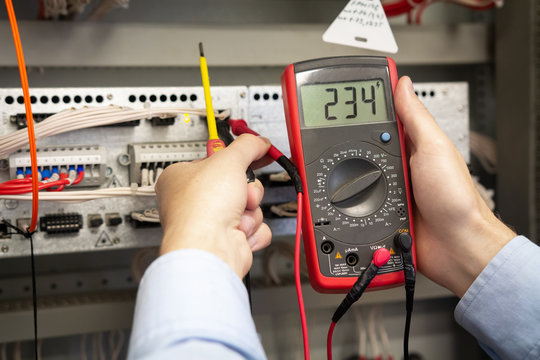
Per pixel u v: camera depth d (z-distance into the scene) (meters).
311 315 1.03
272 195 0.76
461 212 0.57
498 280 0.55
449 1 0.92
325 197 0.59
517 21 0.92
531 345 0.54
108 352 0.97
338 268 0.58
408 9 0.93
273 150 0.59
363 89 0.62
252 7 1.01
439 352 1.13
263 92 0.74
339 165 0.60
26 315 0.77
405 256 0.57
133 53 0.83
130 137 0.70
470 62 0.97
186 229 0.41
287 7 1.03
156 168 0.71
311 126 0.60
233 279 0.39
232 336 0.34
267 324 1.03
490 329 0.56
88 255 0.96
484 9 0.96
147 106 0.69
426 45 0.93
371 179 0.59
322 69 0.62
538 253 0.55
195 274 0.36
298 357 1.04
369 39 0.68
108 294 0.89
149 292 0.36
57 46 0.79
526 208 0.93
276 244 0.92
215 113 0.72
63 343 0.96
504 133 0.98
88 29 0.80
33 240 0.68
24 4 0.90
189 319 0.33
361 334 1.02
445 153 0.57
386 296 0.87
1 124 0.66
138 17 0.96
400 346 1.11
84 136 0.69
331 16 1.05
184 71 0.96
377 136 0.61
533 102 0.91
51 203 0.69
